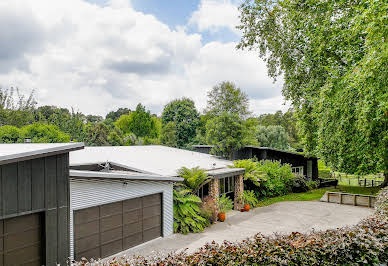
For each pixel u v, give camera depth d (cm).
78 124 3478
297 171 2433
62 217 661
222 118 2389
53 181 646
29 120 3048
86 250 749
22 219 604
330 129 1276
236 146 2308
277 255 421
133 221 898
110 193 816
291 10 1588
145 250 862
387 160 1292
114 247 828
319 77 1506
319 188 2289
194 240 959
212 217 1181
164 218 1013
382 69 847
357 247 446
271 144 4066
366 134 1098
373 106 987
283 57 1728
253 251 418
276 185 1834
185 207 1087
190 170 1222
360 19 841
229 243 463
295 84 1700
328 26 1368
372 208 1484
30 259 613
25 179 594
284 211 1418
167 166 1323
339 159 1330
